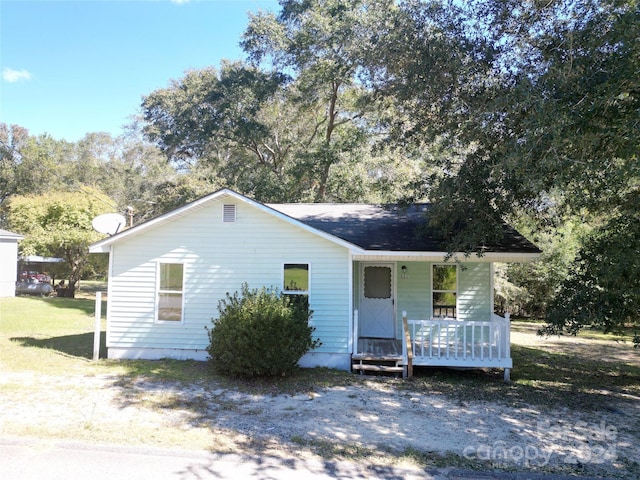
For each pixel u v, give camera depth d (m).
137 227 10.47
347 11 21.12
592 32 7.55
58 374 8.80
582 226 18.67
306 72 23.80
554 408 7.52
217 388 8.16
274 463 4.90
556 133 6.51
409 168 21.38
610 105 7.11
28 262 29.00
